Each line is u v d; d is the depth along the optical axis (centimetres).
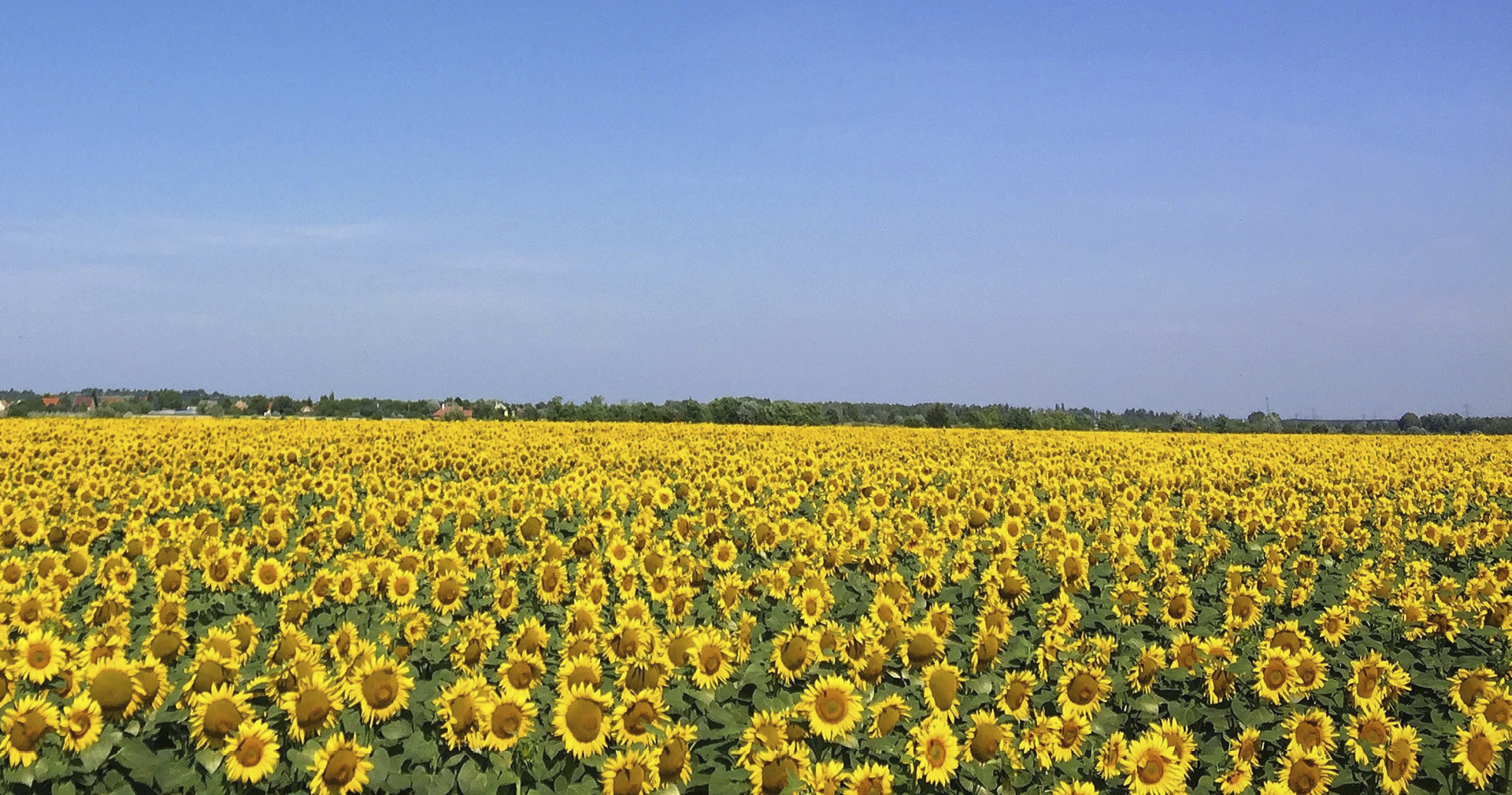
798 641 920
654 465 3103
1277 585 1365
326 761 736
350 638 958
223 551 1298
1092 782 850
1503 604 1235
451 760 795
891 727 843
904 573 1351
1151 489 2630
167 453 3183
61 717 763
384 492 2064
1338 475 3091
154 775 762
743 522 1833
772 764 756
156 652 958
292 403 8100
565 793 765
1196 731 1014
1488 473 3186
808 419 7681
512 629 1162
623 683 861
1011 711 892
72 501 2075
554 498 1914
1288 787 844
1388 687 983
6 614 1044
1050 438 4856
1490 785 870
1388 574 1471
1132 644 1124
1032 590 1336
